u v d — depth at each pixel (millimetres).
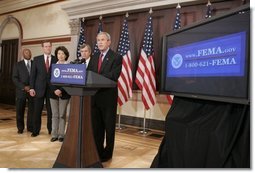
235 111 1752
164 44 2658
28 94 4465
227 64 1778
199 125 1961
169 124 2314
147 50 4848
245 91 1593
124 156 3264
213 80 1918
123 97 4871
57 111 3912
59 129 3900
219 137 1706
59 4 6832
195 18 4691
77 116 2393
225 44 1811
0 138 3994
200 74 2078
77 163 2342
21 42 7859
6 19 8273
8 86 8328
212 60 1944
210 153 1761
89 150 2432
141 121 5371
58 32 6836
